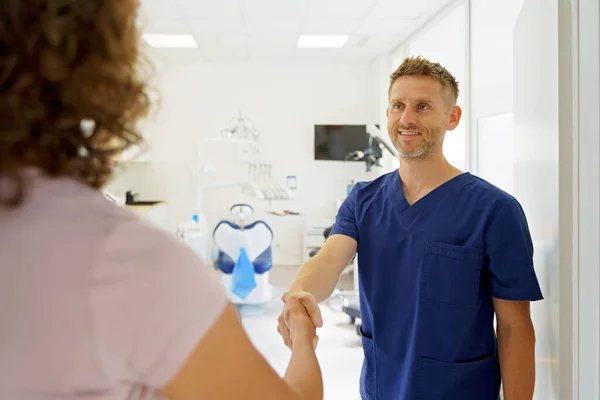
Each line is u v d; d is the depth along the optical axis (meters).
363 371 1.48
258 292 4.35
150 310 0.47
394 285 1.38
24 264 0.46
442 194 1.37
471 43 3.62
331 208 6.56
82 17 0.45
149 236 0.49
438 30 4.75
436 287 1.32
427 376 1.32
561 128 1.13
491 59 3.26
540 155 1.33
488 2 3.30
